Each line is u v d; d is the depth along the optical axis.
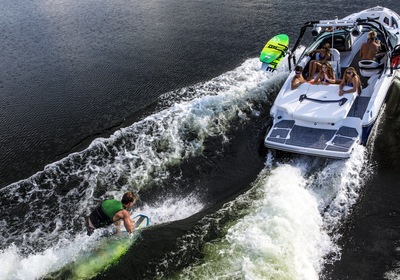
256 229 6.15
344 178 7.20
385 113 8.90
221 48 13.25
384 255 5.87
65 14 17.97
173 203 7.38
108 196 7.64
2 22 17.64
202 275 5.55
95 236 6.36
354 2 15.05
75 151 9.20
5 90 12.21
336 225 6.44
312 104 8.09
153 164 8.41
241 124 9.34
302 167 7.66
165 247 6.12
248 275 5.39
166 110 10.11
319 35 10.30
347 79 8.20
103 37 15.12
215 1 17.64
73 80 12.44
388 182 7.15
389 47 9.12
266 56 10.26
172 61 12.88
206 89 11.01
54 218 7.24
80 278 5.79
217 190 7.57
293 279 5.37
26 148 9.56
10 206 7.65
